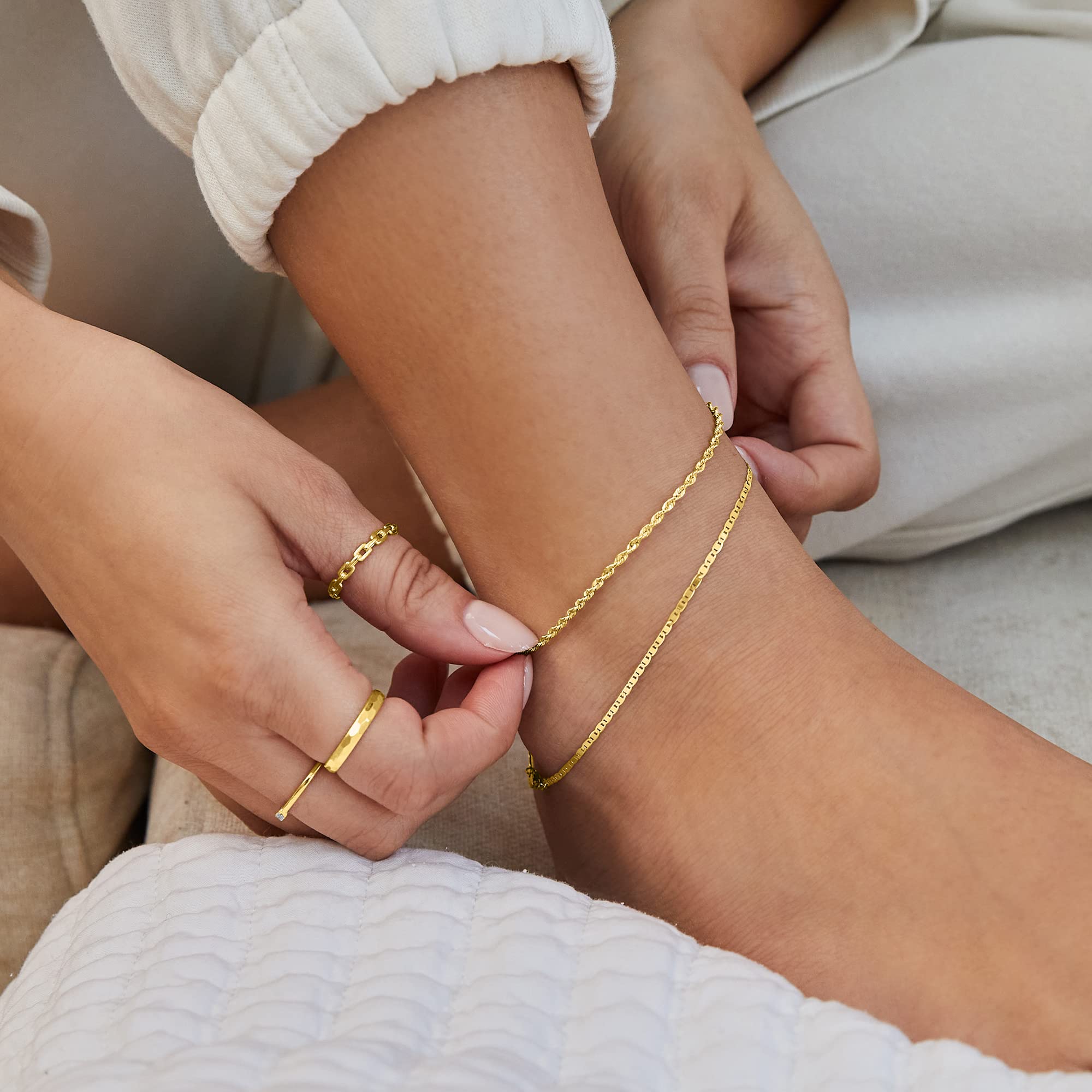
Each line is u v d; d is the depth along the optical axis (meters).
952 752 0.42
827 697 0.42
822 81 0.56
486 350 0.41
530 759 0.46
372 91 0.39
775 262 0.52
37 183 0.53
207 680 0.41
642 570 0.43
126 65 0.41
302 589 0.42
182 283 0.59
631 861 0.44
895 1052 0.37
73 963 0.41
